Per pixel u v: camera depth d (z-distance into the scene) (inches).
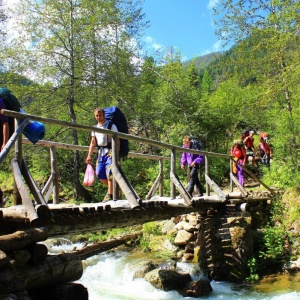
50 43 710.5
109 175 264.2
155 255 429.7
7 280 137.4
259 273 382.9
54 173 290.7
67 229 203.3
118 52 758.5
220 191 376.2
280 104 681.0
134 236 495.8
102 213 228.8
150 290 334.3
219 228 389.4
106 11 751.1
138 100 817.5
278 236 414.3
